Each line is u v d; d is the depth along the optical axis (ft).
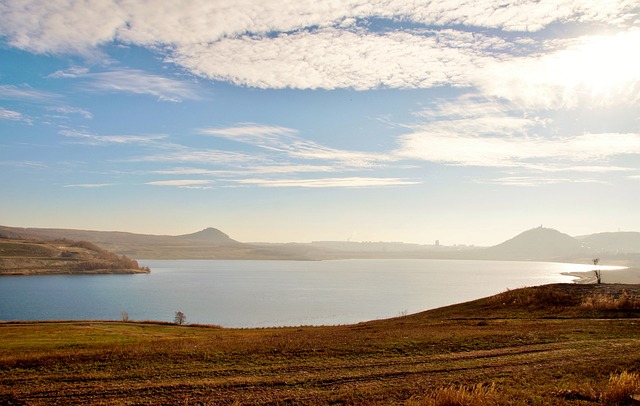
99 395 63.10
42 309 504.84
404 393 61.46
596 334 100.07
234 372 73.92
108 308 520.83
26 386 67.31
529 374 68.08
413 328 129.08
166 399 61.16
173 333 164.96
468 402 53.62
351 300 613.52
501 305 164.76
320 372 73.51
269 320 432.25
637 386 56.80
